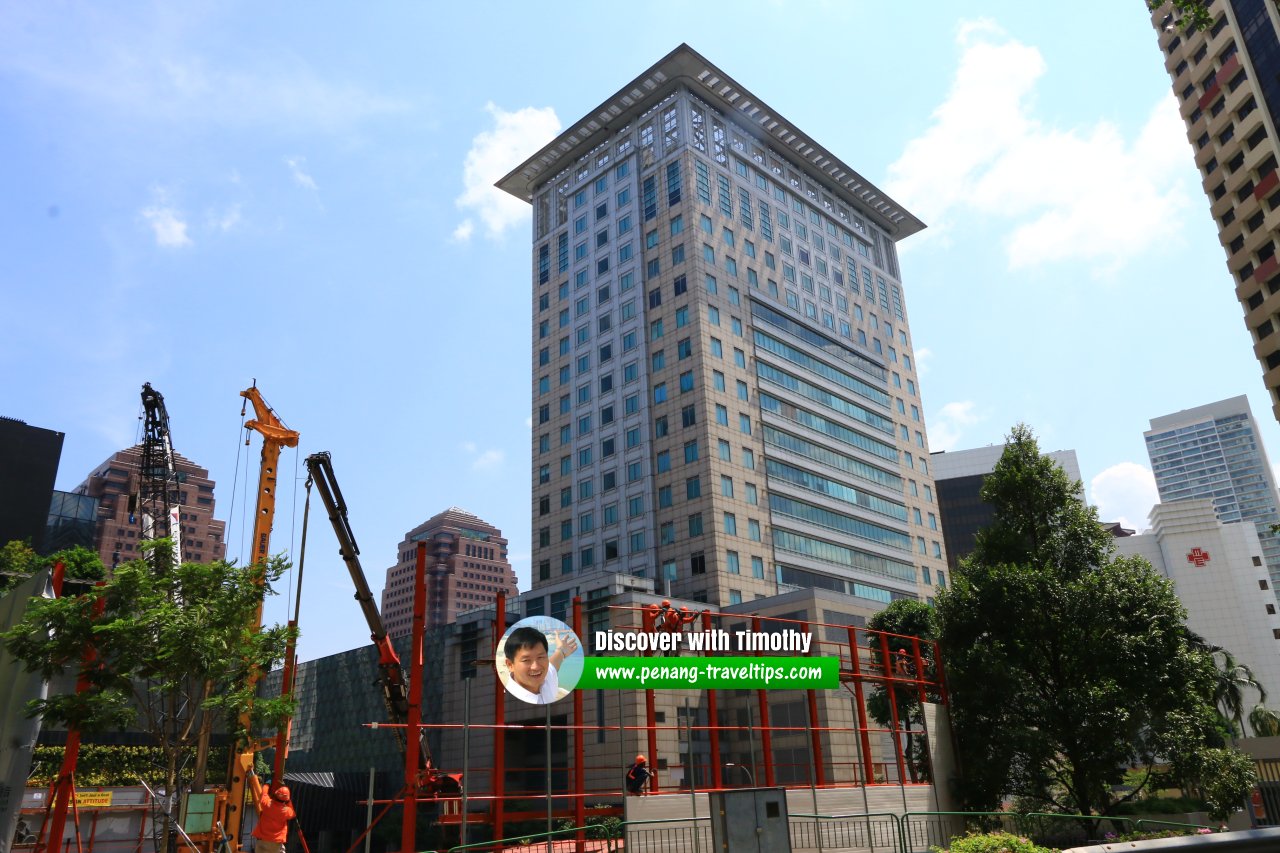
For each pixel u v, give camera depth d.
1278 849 5.29
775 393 92.94
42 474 81.69
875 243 122.25
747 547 82.56
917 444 112.25
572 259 105.19
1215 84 79.31
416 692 21.09
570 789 61.97
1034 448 36.19
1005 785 30.11
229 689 27.95
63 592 26.52
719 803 17.14
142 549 27.72
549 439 99.88
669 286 92.50
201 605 26.89
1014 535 34.97
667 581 82.44
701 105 101.19
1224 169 78.31
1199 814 35.16
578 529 92.69
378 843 71.62
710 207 95.31
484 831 49.88
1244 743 49.28
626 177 101.44
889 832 24.36
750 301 95.06
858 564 93.88
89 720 23.83
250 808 44.19
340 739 97.44
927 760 29.56
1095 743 29.92
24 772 20.88
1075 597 31.48
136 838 45.66
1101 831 28.83
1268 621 146.62
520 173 113.06
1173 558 156.00
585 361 98.88
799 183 111.94
